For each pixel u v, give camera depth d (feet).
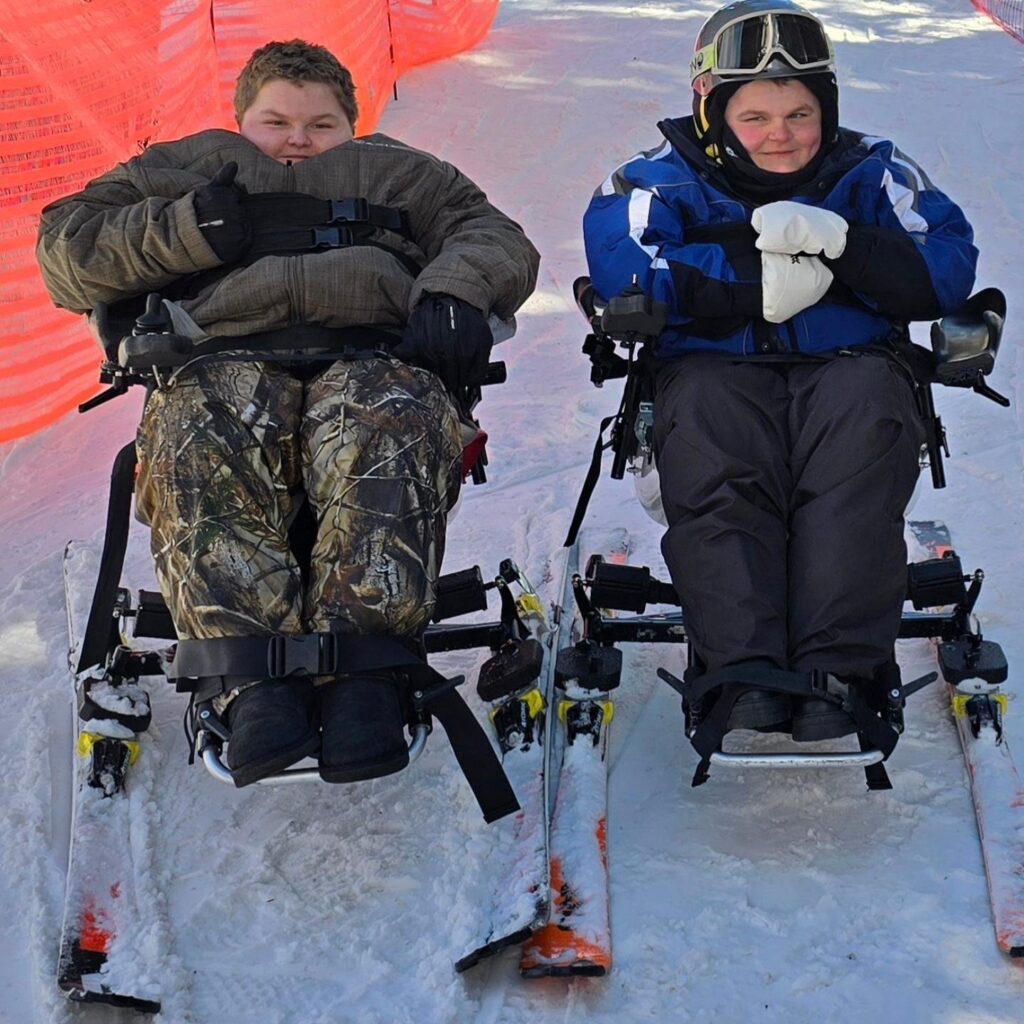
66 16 13.69
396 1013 6.22
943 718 8.34
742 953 6.53
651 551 10.76
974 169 21.29
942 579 8.04
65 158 13.48
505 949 6.57
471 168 22.08
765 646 6.56
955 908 6.73
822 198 8.07
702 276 7.55
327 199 8.19
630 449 7.86
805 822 7.47
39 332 13.34
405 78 28.22
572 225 19.39
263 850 7.38
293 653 6.18
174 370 7.06
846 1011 6.15
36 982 6.50
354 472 6.63
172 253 7.54
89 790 7.47
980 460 12.03
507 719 7.77
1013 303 15.61
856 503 6.81
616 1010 6.24
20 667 9.39
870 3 36.81
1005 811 7.22
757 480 6.96
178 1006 6.24
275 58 8.36
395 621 6.40
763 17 7.80
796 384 7.49
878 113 25.20
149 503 6.92
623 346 7.51
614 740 8.36
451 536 11.16
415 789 7.83
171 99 15.78
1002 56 30.14
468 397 7.73
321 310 7.56
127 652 8.00
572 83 27.68
